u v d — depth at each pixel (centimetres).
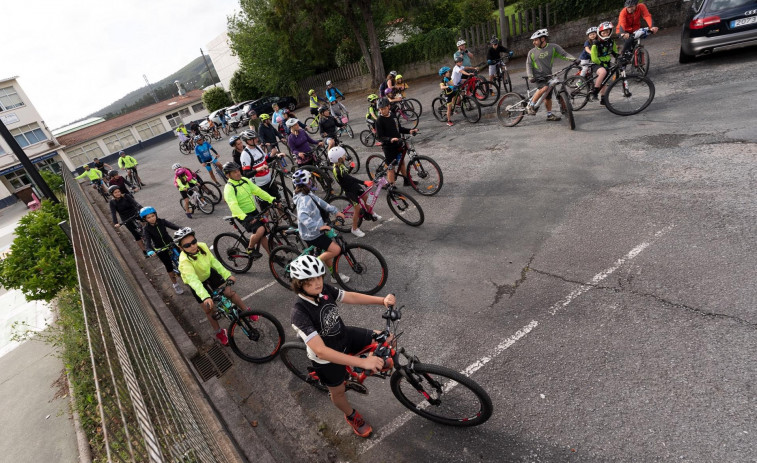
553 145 789
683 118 728
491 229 582
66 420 530
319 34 2459
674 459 260
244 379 454
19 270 723
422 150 989
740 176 520
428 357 397
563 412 308
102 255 570
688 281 388
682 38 959
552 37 1644
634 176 597
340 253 523
